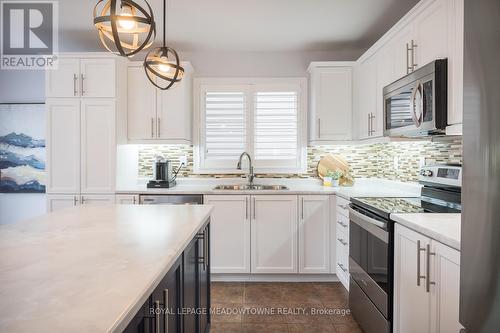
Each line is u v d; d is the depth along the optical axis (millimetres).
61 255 1130
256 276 3264
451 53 1794
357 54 3740
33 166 3920
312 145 3680
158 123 3414
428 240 1485
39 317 698
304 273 3199
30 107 3900
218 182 3748
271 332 2293
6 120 3912
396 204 2236
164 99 3418
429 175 2365
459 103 1722
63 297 798
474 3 1009
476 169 1002
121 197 3189
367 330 2184
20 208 3965
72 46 3566
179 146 3758
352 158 3758
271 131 3746
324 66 3430
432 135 2379
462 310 1090
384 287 1916
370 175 3758
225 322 2426
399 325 1780
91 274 953
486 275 954
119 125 3260
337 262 3131
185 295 1507
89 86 3188
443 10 1872
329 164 3752
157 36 3297
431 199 2332
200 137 3748
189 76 3625
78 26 3074
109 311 727
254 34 3260
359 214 2295
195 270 1776
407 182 3084
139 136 3428
